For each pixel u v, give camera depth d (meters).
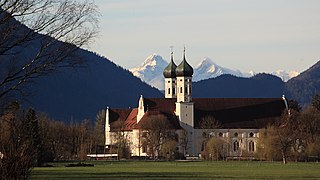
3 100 58.06
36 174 168.25
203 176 165.38
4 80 55.19
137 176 162.62
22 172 77.00
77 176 159.50
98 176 160.25
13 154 76.44
